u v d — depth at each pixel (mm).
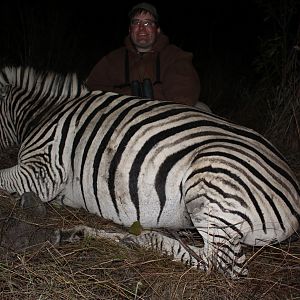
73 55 4066
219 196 1589
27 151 1962
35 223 1763
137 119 1771
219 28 5387
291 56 2957
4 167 2324
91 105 1893
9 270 1484
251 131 1766
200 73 4332
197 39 5102
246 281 1575
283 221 1613
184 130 1708
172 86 2262
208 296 1507
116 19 5457
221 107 3625
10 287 1437
